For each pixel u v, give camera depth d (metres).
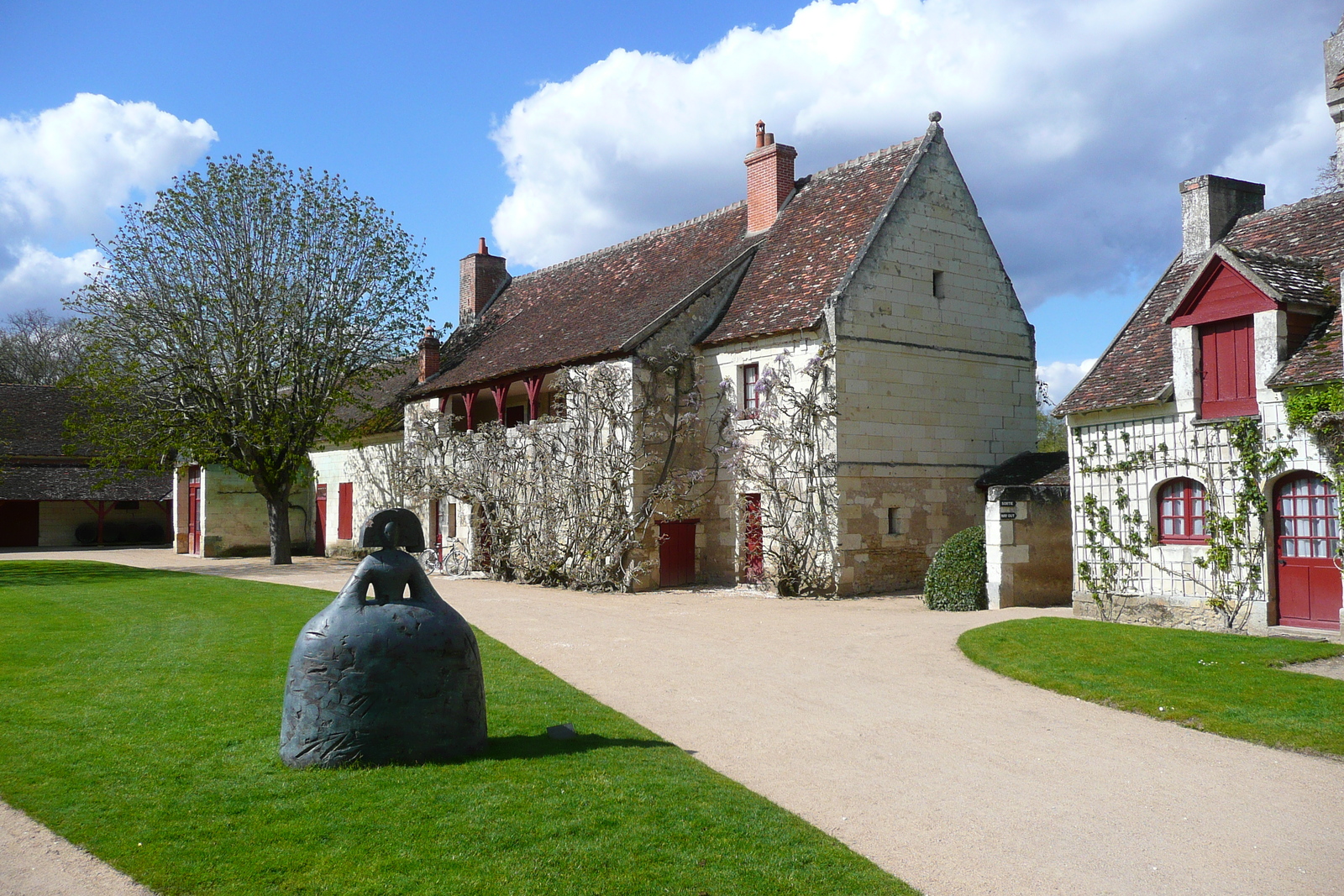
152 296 26.75
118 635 13.02
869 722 8.45
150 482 40.06
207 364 26.86
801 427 18.61
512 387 24.83
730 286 21.67
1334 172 22.98
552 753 7.03
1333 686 9.09
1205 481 12.85
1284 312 12.16
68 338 51.62
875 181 20.88
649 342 20.45
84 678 9.81
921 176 20.08
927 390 19.72
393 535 6.91
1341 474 11.29
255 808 5.75
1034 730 8.18
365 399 32.22
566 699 9.07
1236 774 6.95
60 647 11.86
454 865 5.01
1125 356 14.78
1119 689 9.35
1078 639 11.71
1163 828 5.91
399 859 5.06
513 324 28.08
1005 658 10.95
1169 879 5.18
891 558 18.91
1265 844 5.66
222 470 32.88
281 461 28.23
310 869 4.94
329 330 28.02
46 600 17.64
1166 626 13.35
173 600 17.61
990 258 21.19
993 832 5.84
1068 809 6.25
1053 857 5.47
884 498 18.83
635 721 8.41
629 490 19.92
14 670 10.25
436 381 27.19
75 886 4.78
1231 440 12.51
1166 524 13.56
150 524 41.62
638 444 20.12
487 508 23.61
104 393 26.52
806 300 19.22
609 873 4.98
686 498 20.73
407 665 6.62
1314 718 8.11
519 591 20.31
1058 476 17.17
